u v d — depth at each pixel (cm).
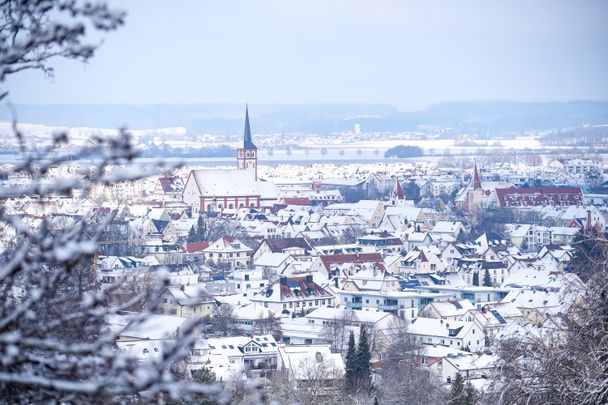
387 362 19638
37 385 2484
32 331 2506
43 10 2555
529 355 4969
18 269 2452
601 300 4884
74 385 2325
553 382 4797
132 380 2336
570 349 4850
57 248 2414
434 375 18638
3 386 2503
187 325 2425
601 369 4659
